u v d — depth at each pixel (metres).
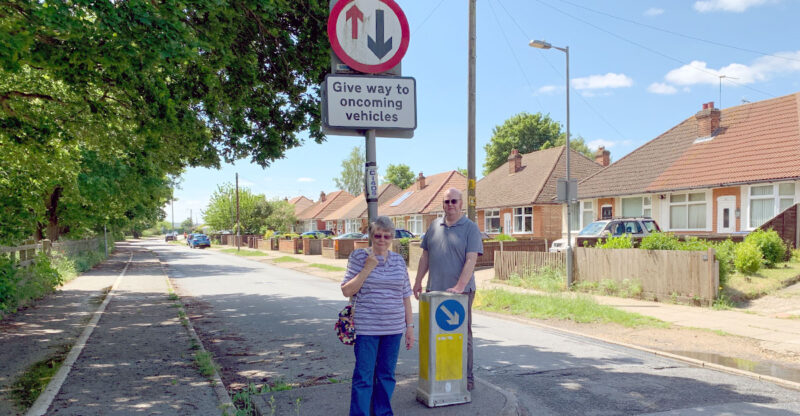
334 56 5.45
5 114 8.76
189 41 6.07
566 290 13.55
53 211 22.48
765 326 8.69
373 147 5.55
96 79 7.00
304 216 76.44
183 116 8.52
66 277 17.23
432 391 4.51
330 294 14.16
